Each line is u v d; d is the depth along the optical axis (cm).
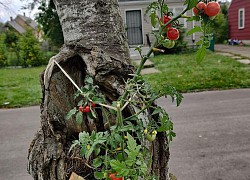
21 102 613
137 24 1321
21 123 479
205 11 86
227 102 509
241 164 287
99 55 111
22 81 875
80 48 115
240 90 589
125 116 108
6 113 547
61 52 118
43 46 1481
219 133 369
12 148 371
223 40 1841
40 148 116
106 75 110
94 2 117
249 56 1006
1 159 337
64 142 118
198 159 302
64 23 121
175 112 470
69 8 118
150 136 95
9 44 1425
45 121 116
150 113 107
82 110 97
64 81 118
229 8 1788
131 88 96
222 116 435
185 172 277
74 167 114
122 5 1296
